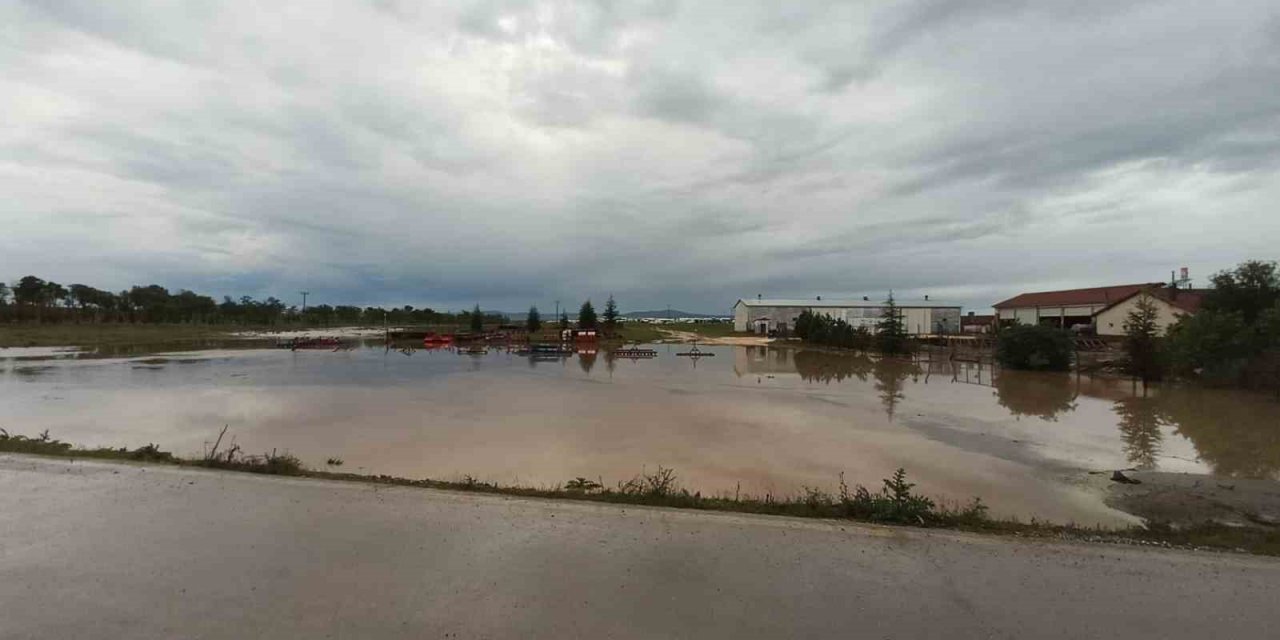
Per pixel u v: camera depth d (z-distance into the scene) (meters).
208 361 35.31
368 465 10.73
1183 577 4.09
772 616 3.40
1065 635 3.28
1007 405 20.16
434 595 3.54
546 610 3.40
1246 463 12.18
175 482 5.70
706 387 25.16
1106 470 11.43
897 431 15.29
